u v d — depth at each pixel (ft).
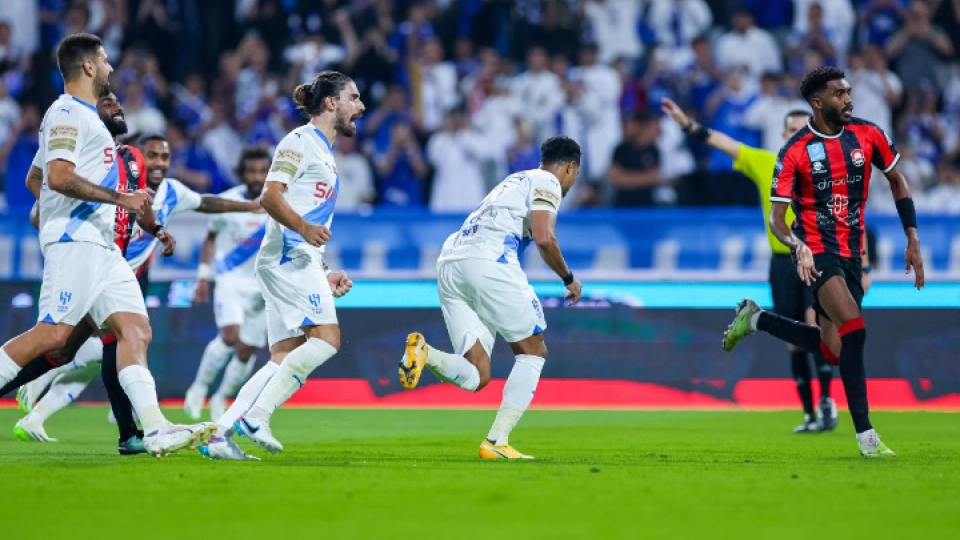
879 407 143.95
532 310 77.41
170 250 79.20
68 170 65.21
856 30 208.44
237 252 118.73
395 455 78.79
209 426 66.59
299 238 73.56
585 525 46.06
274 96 196.75
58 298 66.80
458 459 75.46
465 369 78.18
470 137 193.16
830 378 107.86
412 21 205.16
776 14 209.36
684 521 47.09
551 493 55.72
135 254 90.38
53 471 64.13
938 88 206.49
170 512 49.49
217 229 119.14
